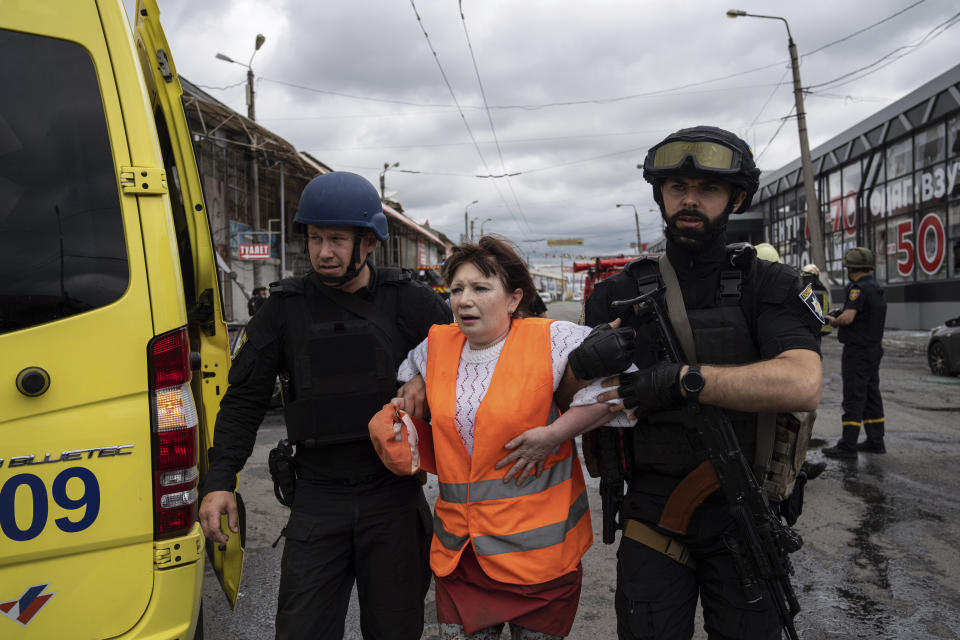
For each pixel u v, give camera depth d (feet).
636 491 5.82
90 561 5.46
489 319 5.85
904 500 14.56
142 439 5.60
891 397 27.53
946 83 55.93
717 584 5.55
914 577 10.76
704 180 5.43
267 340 6.74
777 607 5.28
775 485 5.52
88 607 5.44
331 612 6.47
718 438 5.22
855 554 11.68
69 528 5.39
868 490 15.29
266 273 68.54
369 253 6.86
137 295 5.66
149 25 7.59
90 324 5.52
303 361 6.63
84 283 5.56
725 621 5.49
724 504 5.47
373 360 6.70
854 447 18.11
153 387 5.65
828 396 27.86
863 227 73.87
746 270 5.52
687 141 5.42
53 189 5.61
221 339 8.78
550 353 5.73
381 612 6.71
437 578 5.92
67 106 5.71
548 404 5.67
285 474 6.77
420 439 6.26
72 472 5.40
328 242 6.56
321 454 6.60
